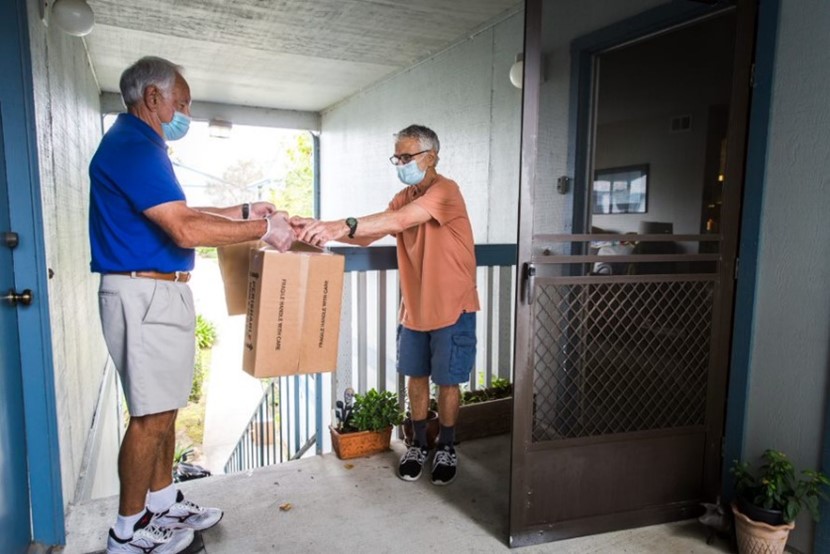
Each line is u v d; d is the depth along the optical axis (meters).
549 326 2.12
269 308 1.89
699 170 2.24
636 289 2.20
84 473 2.97
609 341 2.20
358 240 2.46
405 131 2.43
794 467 2.12
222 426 7.82
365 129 6.51
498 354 3.47
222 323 12.72
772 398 2.19
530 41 1.95
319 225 2.13
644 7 2.13
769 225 2.17
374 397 2.86
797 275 2.09
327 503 2.40
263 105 7.83
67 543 2.11
